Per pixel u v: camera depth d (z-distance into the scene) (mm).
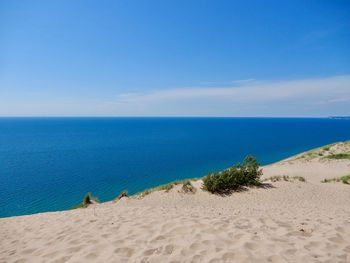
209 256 4023
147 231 5293
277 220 6309
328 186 17516
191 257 4008
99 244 4695
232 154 55312
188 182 17078
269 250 4215
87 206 15477
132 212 7609
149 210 7910
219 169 38312
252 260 3854
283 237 4895
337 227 5641
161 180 31562
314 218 6934
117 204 14773
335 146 36156
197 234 4945
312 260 3906
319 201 13859
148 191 16656
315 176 23844
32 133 123625
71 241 5000
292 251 4191
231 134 118438
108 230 5555
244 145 73438
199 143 79500
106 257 4121
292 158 37281
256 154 54906
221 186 15938
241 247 4305
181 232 5125
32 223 7082
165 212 7434
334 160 30219
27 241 5426
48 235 5676
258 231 5230
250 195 15180
